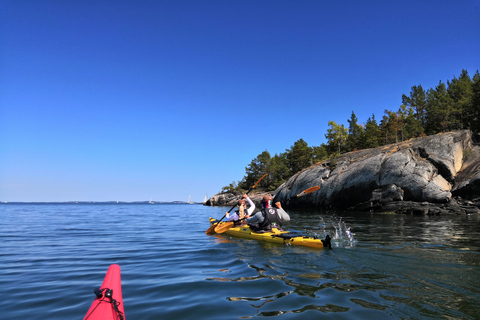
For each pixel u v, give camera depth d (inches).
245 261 183.2
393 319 92.9
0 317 102.3
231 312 101.4
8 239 315.3
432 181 833.5
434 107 1652.3
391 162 925.8
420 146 980.6
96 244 275.6
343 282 134.4
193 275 153.7
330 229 384.2
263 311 101.5
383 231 356.2
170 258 203.6
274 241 256.2
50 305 115.3
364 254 197.8
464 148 966.4
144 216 808.3
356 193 975.6
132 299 117.7
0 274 164.4
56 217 751.1
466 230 363.9
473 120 1611.7
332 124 2210.9
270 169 2460.6
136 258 206.4
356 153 1250.6
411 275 145.6
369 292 119.9
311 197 1143.6
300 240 233.8
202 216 808.9
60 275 161.9
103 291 93.0
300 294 118.4
